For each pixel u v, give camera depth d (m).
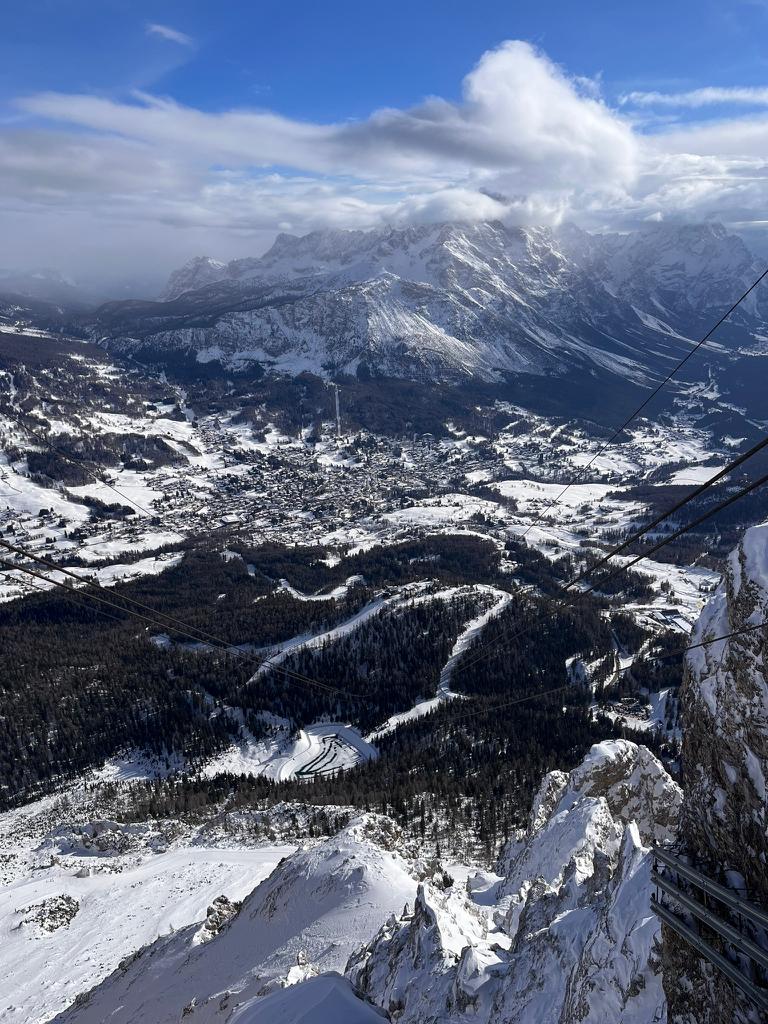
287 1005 41.81
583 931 33.12
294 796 164.00
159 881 118.44
